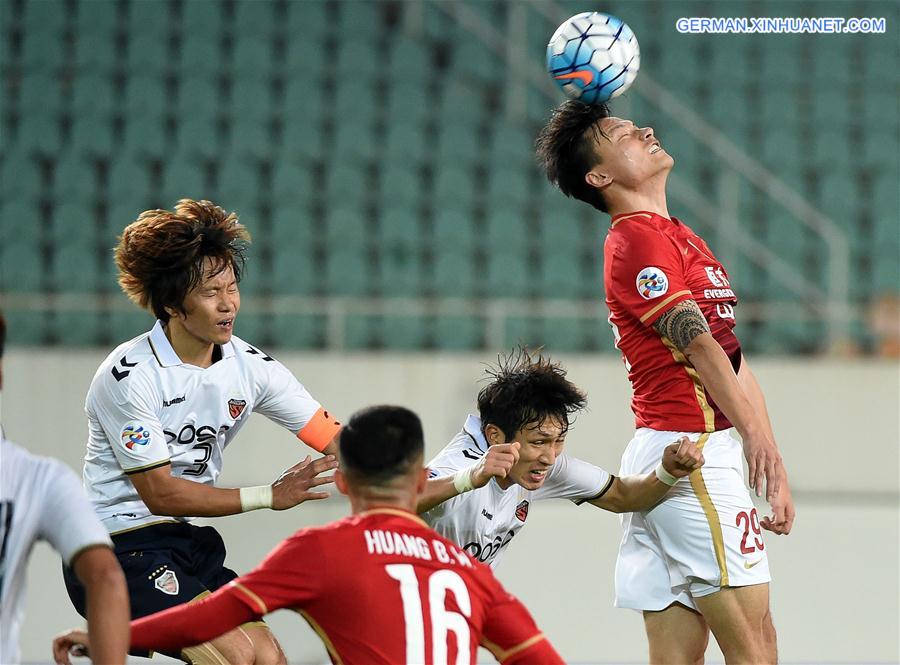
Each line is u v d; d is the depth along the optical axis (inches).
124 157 1485.0
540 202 1521.9
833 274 1418.6
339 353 1068.5
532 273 1437.0
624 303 506.3
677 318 489.7
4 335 357.7
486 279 1413.6
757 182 1526.8
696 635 520.4
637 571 526.6
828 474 1070.4
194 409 503.2
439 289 1389.0
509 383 475.5
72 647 398.0
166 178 1469.0
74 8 1628.9
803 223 1515.7
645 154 525.7
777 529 493.4
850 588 924.0
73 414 1032.8
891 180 1582.2
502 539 520.1
